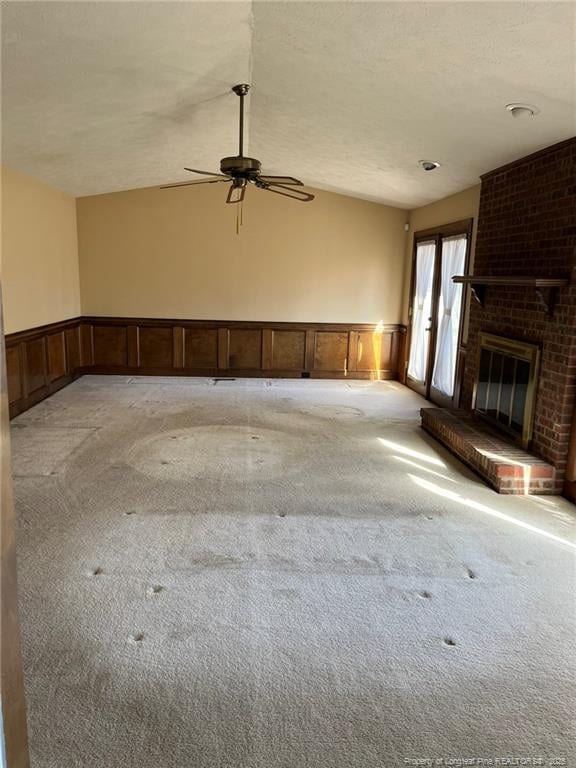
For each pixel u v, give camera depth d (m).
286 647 2.22
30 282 5.86
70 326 7.12
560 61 2.71
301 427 5.30
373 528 3.24
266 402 6.31
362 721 1.87
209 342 7.77
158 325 7.68
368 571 2.78
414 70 3.14
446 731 1.84
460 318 5.63
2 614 0.71
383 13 2.57
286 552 2.94
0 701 0.71
